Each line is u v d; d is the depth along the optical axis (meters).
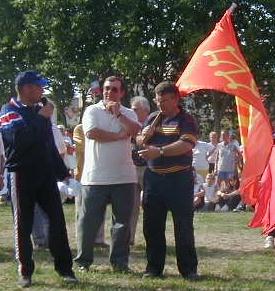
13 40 32.16
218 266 8.90
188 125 7.75
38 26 28.48
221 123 29.86
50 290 7.36
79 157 9.92
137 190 9.99
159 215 7.91
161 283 7.69
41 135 7.37
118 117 8.09
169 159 7.77
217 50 8.20
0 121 7.39
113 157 8.12
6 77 33.47
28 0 28.55
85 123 8.15
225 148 17.75
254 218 10.10
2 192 9.80
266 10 26.22
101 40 27.56
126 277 8.01
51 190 7.50
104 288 7.41
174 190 7.79
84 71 27.64
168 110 7.81
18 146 7.29
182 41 26.83
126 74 26.42
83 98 31.67
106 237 11.61
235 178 17.53
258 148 8.38
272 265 9.00
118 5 27.00
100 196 8.19
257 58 26.55
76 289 7.38
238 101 9.07
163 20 26.25
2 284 7.70
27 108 7.38
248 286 7.64
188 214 7.84
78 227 8.35
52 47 27.78
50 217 7.55
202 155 18.19
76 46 27.77
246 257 9.64
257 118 8.37
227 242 11.10
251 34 26.14
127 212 8.26
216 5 25.38
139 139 7.89
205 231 12.47
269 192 9.88
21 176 7.38
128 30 26.42
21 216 7.45
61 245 7.59
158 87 7.80
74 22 27.11
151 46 26.72
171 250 10.02
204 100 30.19
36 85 7.34
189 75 8.20
